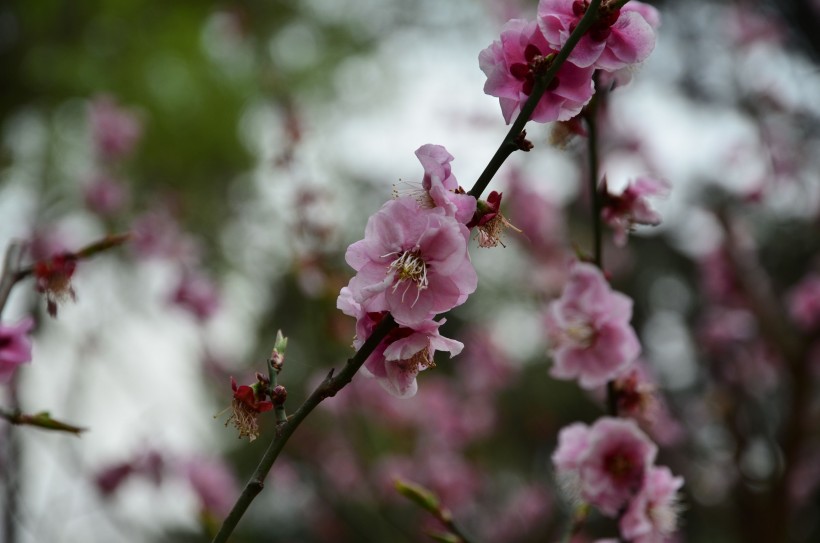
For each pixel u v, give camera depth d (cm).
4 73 905
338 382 174
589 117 256
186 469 593
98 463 582
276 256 817
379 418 730
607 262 885
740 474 623
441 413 769
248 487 172
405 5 1023
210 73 979
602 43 187
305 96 956
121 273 718
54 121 911
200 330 649
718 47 818
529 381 914
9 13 908
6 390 499
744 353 724
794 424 627
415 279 168
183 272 641
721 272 714
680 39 831
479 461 789
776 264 870
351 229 898
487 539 775
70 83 903
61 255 299
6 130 909
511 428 885
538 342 897
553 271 722
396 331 178
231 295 806
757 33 781
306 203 557
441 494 722
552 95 189
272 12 970
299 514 855
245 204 886
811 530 835
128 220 840
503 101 193
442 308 172
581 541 628
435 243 169
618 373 279
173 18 966
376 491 613
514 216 720
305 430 673
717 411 674
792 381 645
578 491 284
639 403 289
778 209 779
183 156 949
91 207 757
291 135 575
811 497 802
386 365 179
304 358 754
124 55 952
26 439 525
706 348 737
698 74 825
